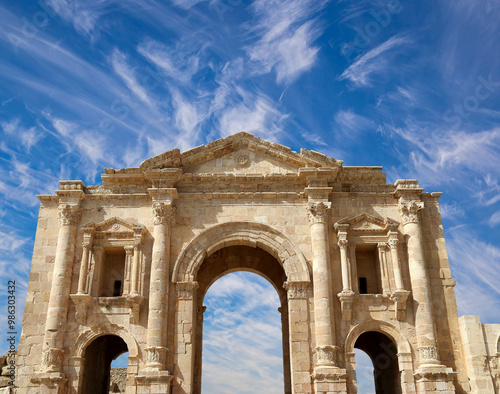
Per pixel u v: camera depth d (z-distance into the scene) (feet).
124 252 121.70
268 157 126.00
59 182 121.80
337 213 120.78
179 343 108.88
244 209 120.78
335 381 102.99
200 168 124.77
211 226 118.83
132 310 110.01
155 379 103.14
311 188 118.93
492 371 106.52
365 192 122.62
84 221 119.96
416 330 109.60
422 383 103.91
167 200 118.42
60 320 109.50
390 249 116.37
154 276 112.06
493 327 110.42
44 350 107.34
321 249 114.01
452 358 109.50
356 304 112.27
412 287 112.88
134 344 108.47
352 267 115.44
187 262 115.96
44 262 117.39
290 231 118.73
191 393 106.22
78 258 116.37
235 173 124.06
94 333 110.11
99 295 115.55
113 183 123.85
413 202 119.34
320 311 109.09
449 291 115.14
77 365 107.76
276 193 121.19
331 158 123.03
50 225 120.88
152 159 122.01
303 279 113.80
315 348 107.86
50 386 103.96
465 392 106.52
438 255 118.11
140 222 119.96
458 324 112.27
